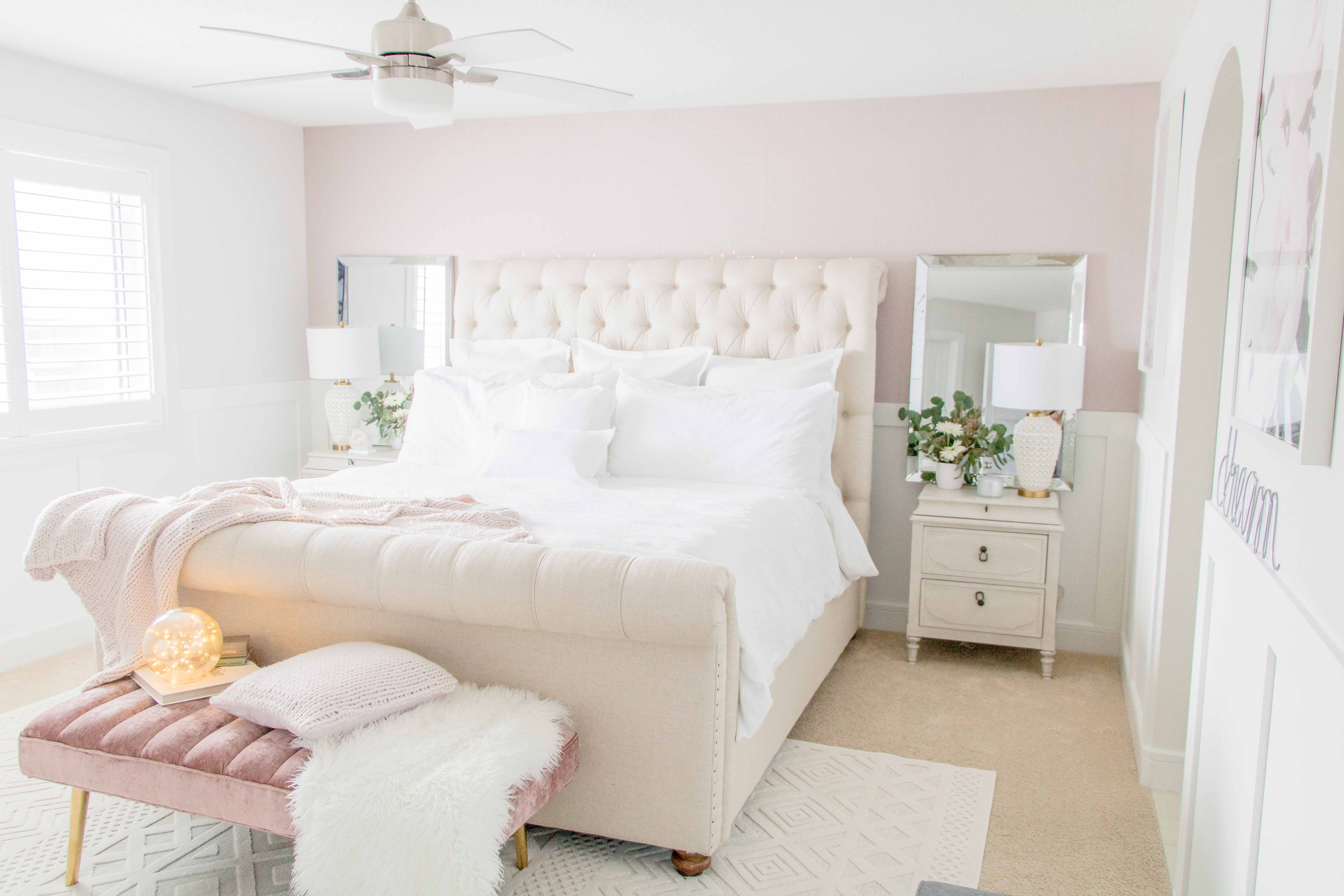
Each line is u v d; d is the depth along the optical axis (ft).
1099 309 12.46
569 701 7.27
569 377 13.03
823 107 13.37
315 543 7.61
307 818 5.69
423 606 7.27
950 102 12.81
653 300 13.96
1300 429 4.07
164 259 13.57
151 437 13.60
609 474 12.17
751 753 7.98
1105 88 12.16
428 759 6.02
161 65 12.13
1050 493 12.39
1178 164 9.55
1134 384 12.39
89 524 8.14
